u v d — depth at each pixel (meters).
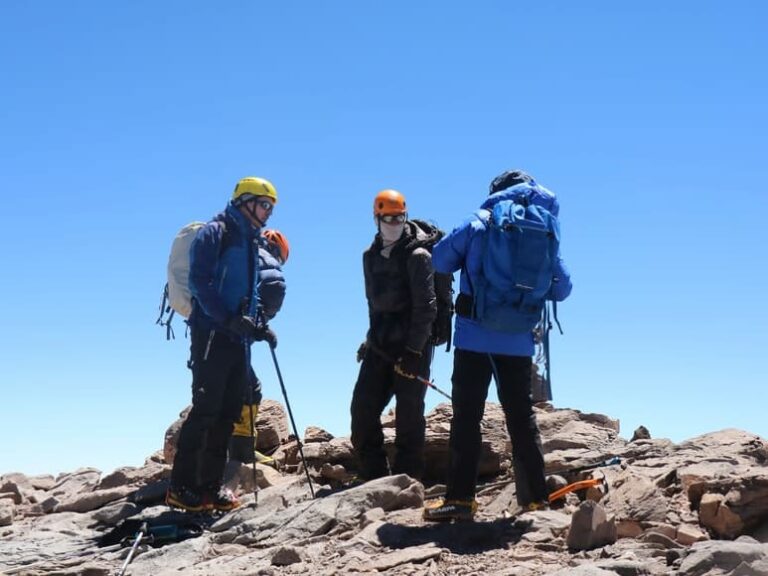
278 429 10.18
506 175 6.88
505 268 6.51
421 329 7.84
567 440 9.05
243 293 7.97
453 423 6.72
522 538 6.39
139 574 6.79
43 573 7.06
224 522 7.68
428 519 6.76
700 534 6.21
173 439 10.20
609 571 5.39
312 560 6.45
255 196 7.95
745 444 8.02
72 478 10.34
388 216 7.89
